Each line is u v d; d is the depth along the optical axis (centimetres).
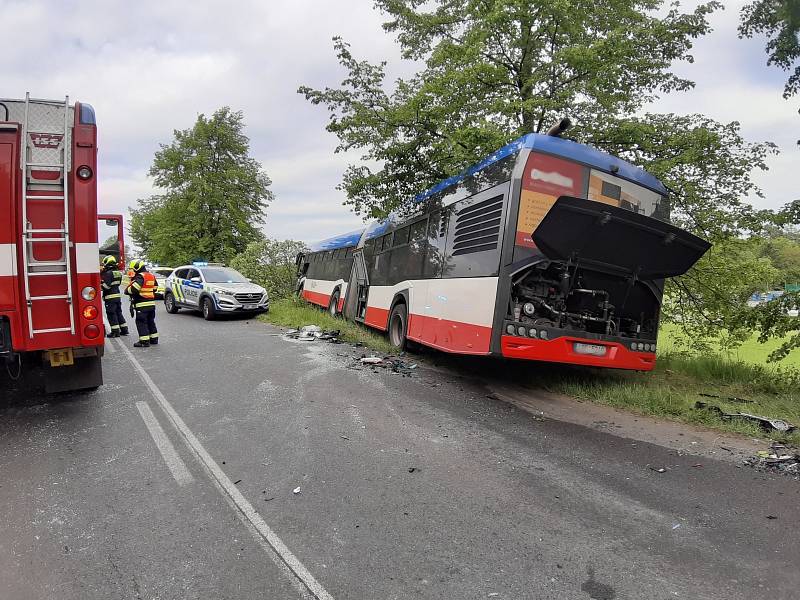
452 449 491
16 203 522
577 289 716
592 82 1048
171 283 1933
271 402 644
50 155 536
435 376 852
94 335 557
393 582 279
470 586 276
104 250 1217
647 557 307
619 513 364
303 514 355
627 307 765
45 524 340
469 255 791
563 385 785
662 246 660
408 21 1358
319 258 2136
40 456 459
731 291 1073
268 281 2286
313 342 1182
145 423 554
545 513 362
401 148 1183
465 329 778
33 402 637
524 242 688
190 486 398
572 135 1145
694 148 1049
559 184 705
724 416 606
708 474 440
